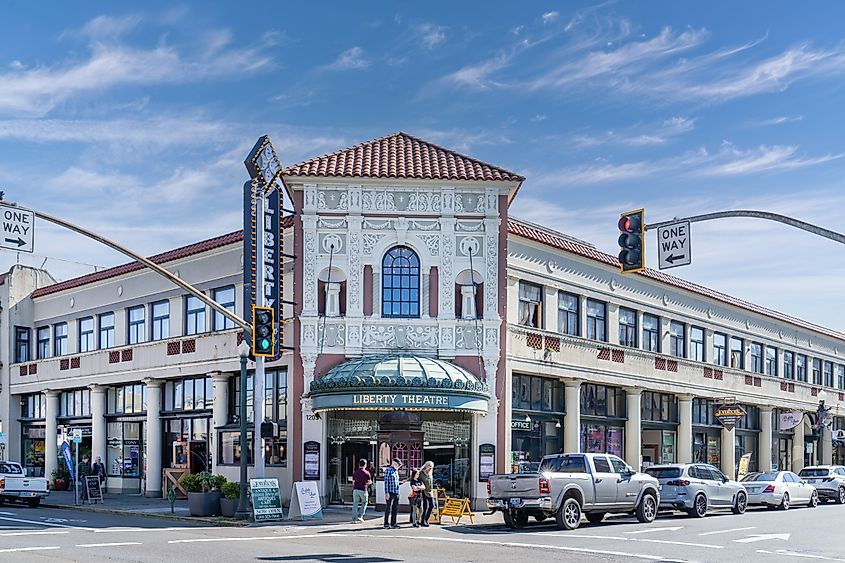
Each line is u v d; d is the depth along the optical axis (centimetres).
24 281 4688
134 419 3975
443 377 2811
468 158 3231
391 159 3161
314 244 3028
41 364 4453
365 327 3008
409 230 3050
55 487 4256
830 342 5784
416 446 2995
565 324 3528
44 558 1711
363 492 2627
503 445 3020
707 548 2005
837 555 1908
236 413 3444
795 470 5238
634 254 1939
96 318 4200
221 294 3534
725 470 4544
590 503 2495
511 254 3241
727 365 4634
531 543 2066
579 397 3581
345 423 3011
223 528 2484
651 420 4041
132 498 3691
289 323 3061
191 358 3591
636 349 3872
